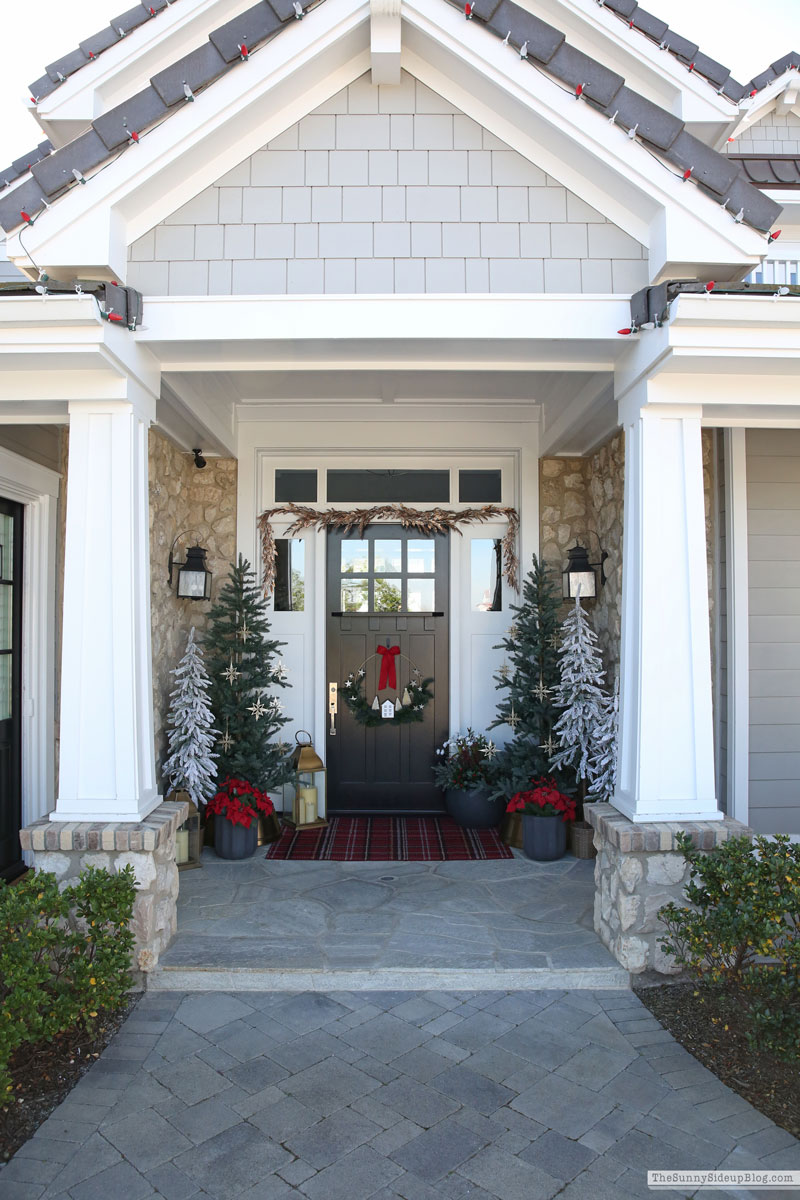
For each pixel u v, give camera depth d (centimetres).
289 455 603
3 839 463
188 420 473
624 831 341
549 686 541
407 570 611
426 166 362
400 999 338
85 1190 228
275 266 359
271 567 593
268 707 551
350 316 354
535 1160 240
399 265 359
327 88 361
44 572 490
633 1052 299
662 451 366
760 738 505
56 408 375
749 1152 244
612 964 350
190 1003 334
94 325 321
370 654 609
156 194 355
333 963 350
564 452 583
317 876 469
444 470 611
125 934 308
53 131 472
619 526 514
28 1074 284
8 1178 233
